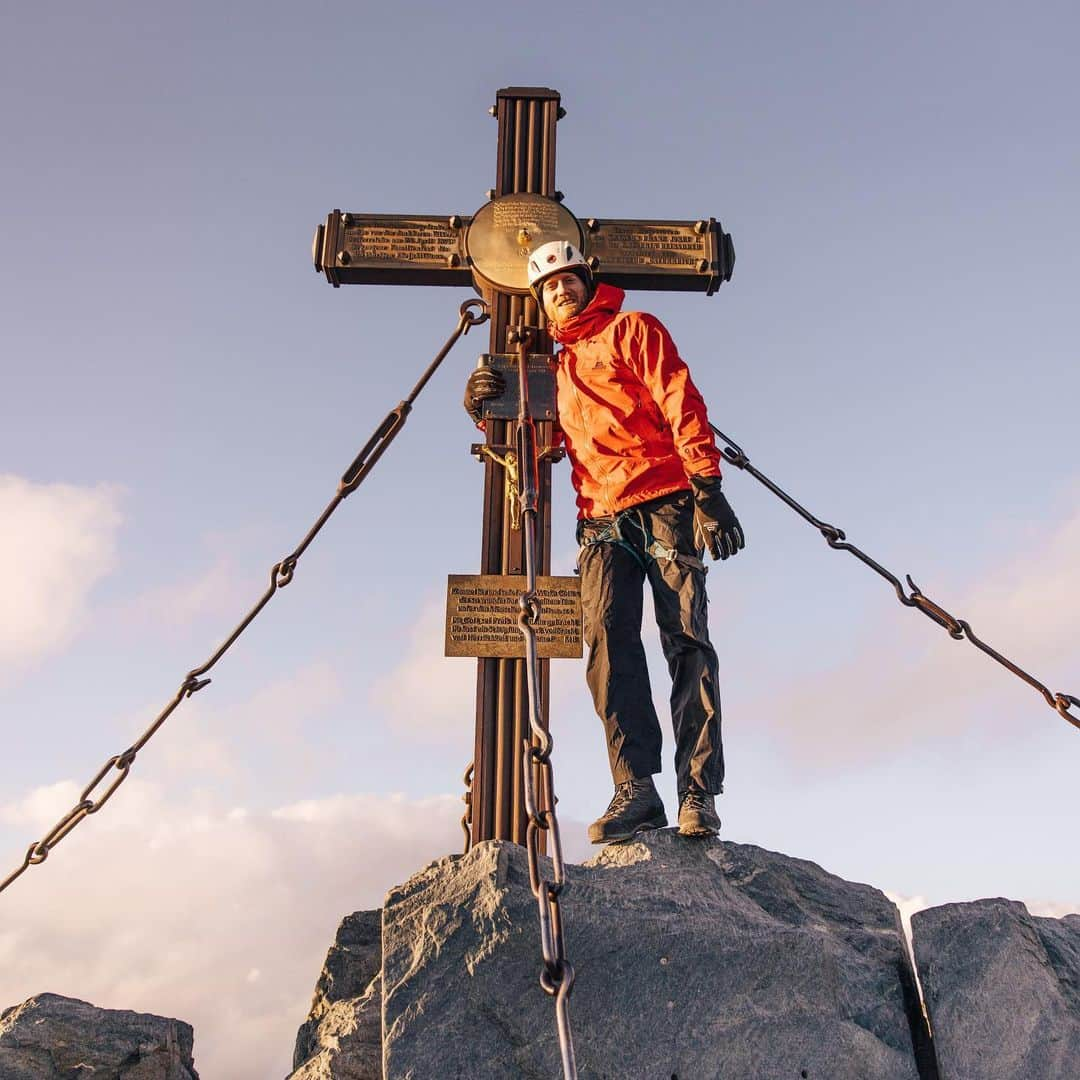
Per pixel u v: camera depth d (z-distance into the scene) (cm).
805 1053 362
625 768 459
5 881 510
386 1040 354
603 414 496
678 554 474
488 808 514
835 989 373
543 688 529
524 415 444
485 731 524
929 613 517
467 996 359
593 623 478
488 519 558
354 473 545
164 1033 470
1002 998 376
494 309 602
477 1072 351
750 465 563
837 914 416
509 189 634
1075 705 490
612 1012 360
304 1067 429
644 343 489
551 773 338
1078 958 396
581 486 503
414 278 623
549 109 650
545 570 548
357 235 621
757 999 367
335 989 479
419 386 564
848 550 536
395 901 379
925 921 387
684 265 620
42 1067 446
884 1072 367
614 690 468
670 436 494
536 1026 357
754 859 423
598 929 370
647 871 402
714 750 454
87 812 510
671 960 369
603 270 619
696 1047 358
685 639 466
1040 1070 367
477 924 367
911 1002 389
